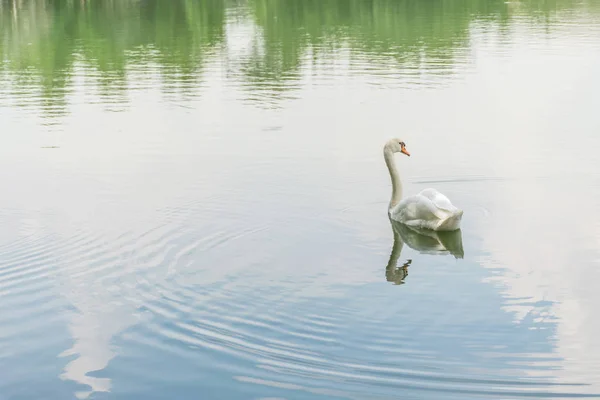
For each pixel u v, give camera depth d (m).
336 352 8.79
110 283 10.81
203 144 19.03
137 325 9.55
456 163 16.73
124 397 8.12
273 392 8.04
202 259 11.63
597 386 8.02
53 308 10.09
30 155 18.45
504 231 12.64
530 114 21.42
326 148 18.31
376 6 54.81
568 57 31.02
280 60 33.03
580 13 48.72
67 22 49.53
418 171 16.23
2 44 40.44
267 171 16.45
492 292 10.30
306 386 8.12
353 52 34.62
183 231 12.84
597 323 9.36
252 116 22.12
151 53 36.28
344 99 24.22
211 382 8.28
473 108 22.36
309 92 25.62
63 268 11.38
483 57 31.97
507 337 9.08
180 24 47.81
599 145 17.94
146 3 60.06
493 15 48.75
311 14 51.59
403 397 7.89
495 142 18.47
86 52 37.16
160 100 25.09
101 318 9.77
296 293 10.36
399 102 23.53
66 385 8.39
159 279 10.89
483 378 8.20
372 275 10.96
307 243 12.27
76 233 12.84
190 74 30.17
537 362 8.50
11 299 10.38
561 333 9.15
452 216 12.52
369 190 15.09
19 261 11.66
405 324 9.43
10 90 27.77
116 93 26.62
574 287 10.41
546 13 49.06
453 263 11.35
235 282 10.75
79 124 21.80
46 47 39.09
